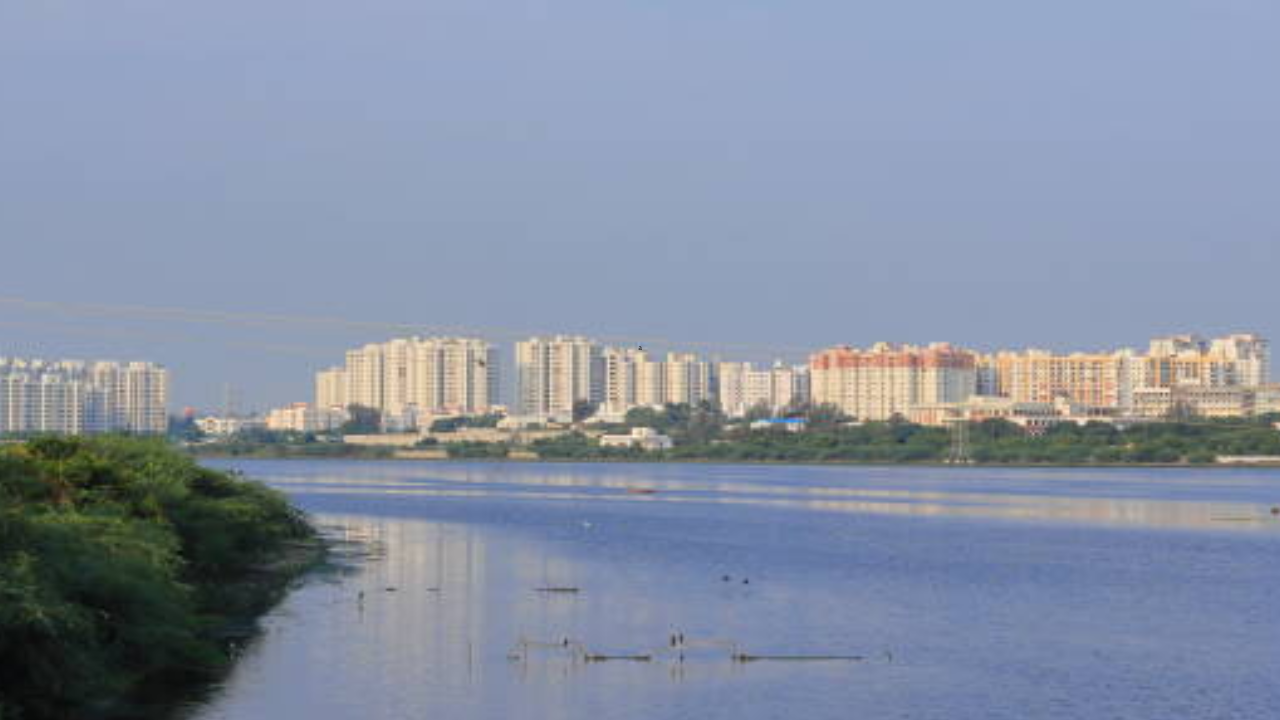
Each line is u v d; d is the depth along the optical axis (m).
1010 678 143.62
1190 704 133.38
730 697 134.25
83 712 120.75
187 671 138.88
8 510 126.44
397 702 130.75
